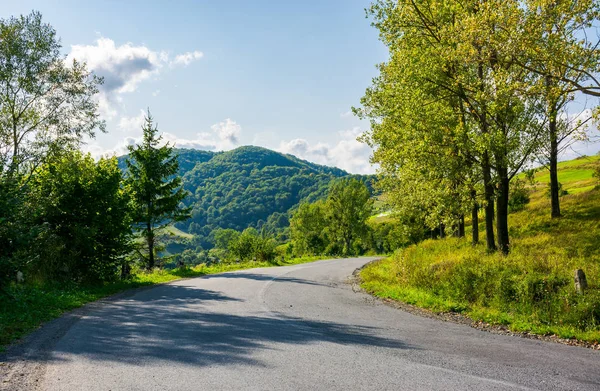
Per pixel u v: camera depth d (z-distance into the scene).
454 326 8.84
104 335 7.08
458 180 19.12
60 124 23.94
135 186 27.39
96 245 16.58
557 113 16.11
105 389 4.41
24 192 11.27
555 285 10.42
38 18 23.53
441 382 4.73
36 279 13.22
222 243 113.38
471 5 15.90
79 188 16.30
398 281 16.08
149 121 28.64
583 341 7.63
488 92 15.80
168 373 4.97
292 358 5.72
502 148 15.95
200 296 13.12
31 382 4.61
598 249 17.33
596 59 13.30
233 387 4.49
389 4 18.77
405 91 18.55
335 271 26.66
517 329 8.56
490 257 16.62
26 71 23.00
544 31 14.46
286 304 11.57
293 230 85.69
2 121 22.66
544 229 24.27
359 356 5.88
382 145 24.39
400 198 28.81
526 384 4.71
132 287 16.45
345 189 72.44
